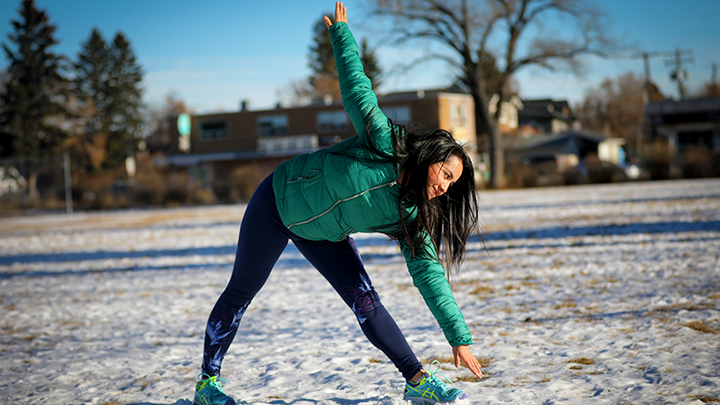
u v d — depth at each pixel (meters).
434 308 2.55
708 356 3.18
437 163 2.34
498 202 21.30
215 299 6.26
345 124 47.66
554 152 52.41
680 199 17.19
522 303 5.09
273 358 3.76
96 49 66.94
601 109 80.19
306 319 5.00
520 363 3.31
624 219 12.48
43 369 3.71
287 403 2.83
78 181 35.31
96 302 6.41
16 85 51.31
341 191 2.43
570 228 11.43
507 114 58.28
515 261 7.73
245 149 49.31
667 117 42.19
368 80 2.66
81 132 55.72
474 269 7.25
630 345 3.52
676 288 5.20
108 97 66.44
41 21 53.34
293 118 48.53
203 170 44.97
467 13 31.91
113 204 33.72
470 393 2.82
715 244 7.96
